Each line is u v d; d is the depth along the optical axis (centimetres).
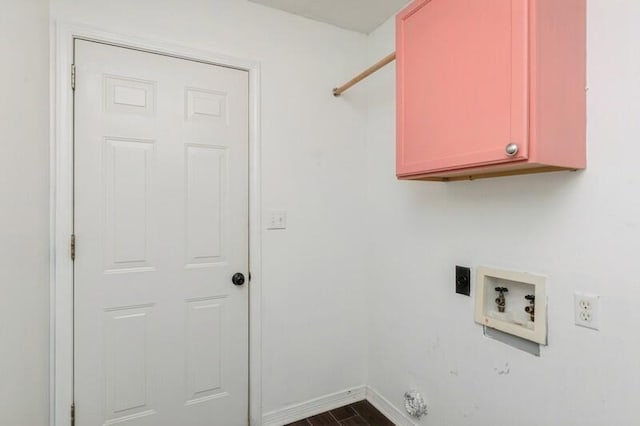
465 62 110
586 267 108
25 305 117
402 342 190
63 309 146
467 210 151
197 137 172
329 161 207
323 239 206
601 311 104
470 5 108
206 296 175
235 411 183
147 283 163
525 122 94
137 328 161
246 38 183
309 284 202
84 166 150
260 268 188
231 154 180
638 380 97
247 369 186
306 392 202
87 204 150
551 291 118
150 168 162
